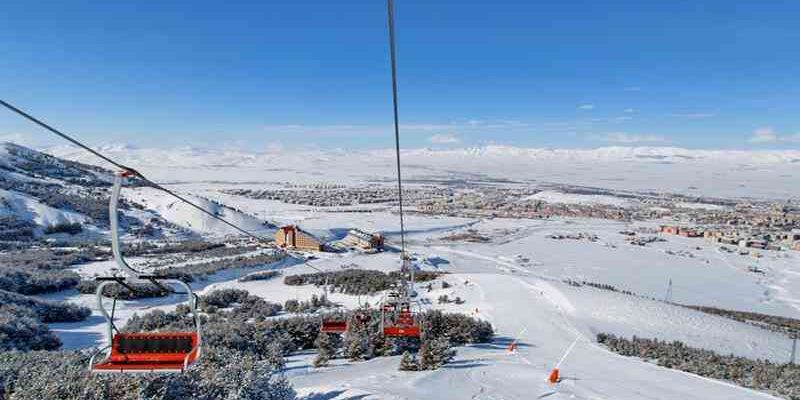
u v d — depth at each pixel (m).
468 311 47.44
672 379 24.14
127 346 8.25
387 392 16.59
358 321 29.19
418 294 56.47
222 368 13.63
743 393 22.17
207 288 60.03
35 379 11.54
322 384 18.89
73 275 58.91
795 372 27.14
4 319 32.16
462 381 19.62
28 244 87.06
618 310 49.59
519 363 25.69
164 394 11.45
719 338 43.78
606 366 26.62
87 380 11.41
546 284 59.06
